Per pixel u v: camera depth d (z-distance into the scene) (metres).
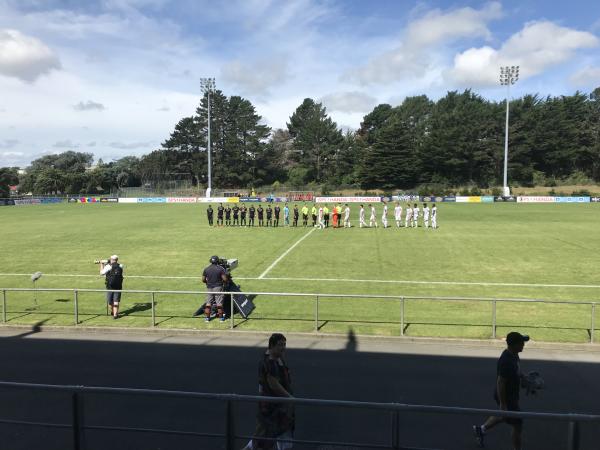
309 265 22.64
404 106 126.88
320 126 119.19
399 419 5.73
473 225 38.72
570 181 101.06
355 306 15.47
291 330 12.95
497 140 101.56
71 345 12.21
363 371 10.21
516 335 6.88
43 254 26.53
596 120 106.75
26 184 122.38
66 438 6.09
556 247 27.08
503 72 71.56
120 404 6.68
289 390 6.55
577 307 15.23
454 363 10.66
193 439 5.80
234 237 32.84
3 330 13.58
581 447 4.90
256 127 120.06
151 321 14.00
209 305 13.99
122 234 34.88
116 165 139.12
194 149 123.56
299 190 103.69
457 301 16.02
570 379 9.74
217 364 10.75
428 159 103.62
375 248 27.53
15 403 6.45
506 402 6.71
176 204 75.69
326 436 6.31
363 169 103.62
